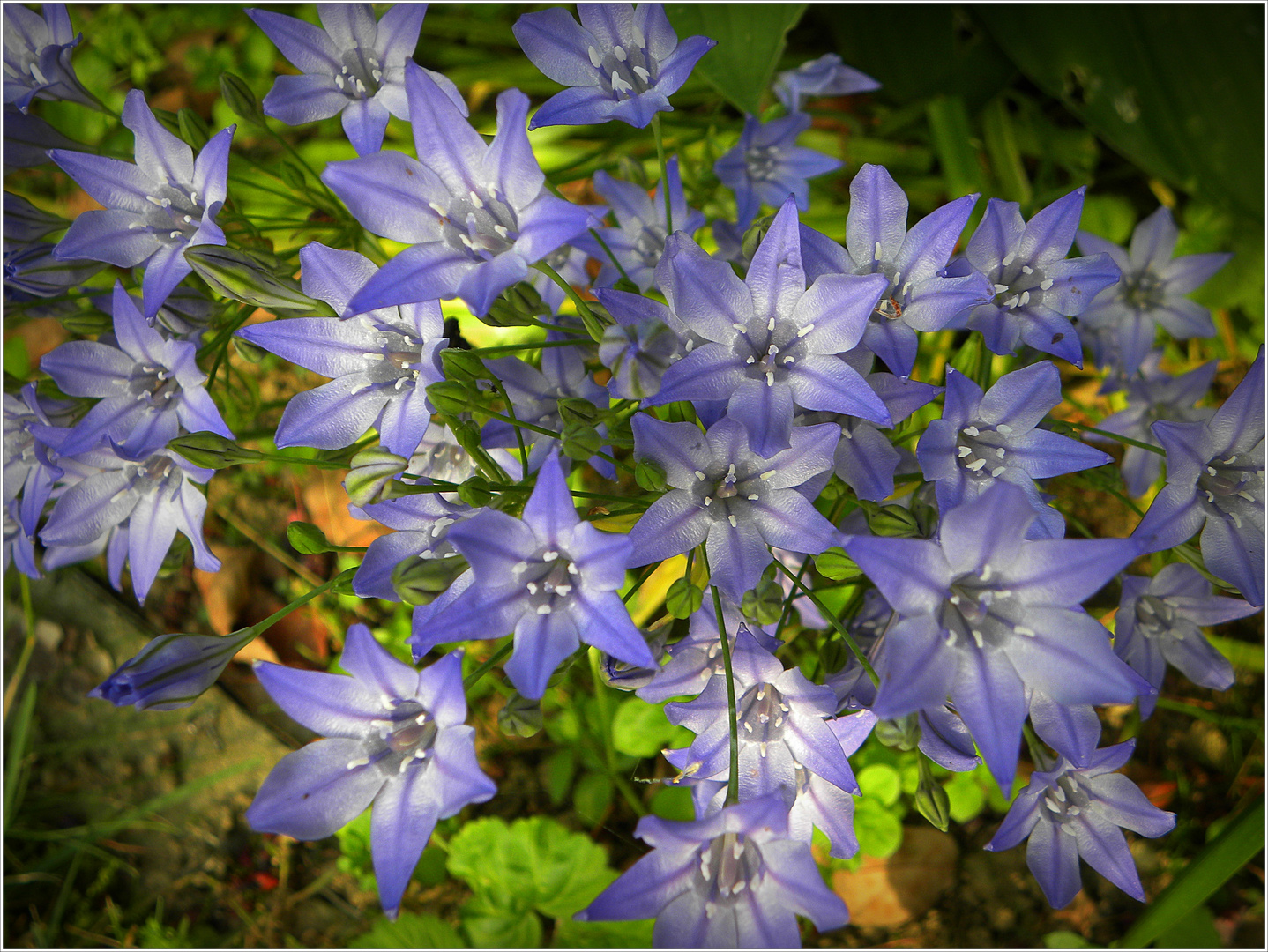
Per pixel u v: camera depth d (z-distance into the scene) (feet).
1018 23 0.97
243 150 1.11
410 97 0.49
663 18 0.57
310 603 1.06
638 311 0.53
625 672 0.55
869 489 0.55
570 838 0.85
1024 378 0.54
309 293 0.54
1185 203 1.05
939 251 0.55
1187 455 0.56
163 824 1.04
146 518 0.62
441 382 0.53
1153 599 0.66
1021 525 0.46
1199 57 0.92
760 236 0.59
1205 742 0.97
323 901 1.00
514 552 0.48
